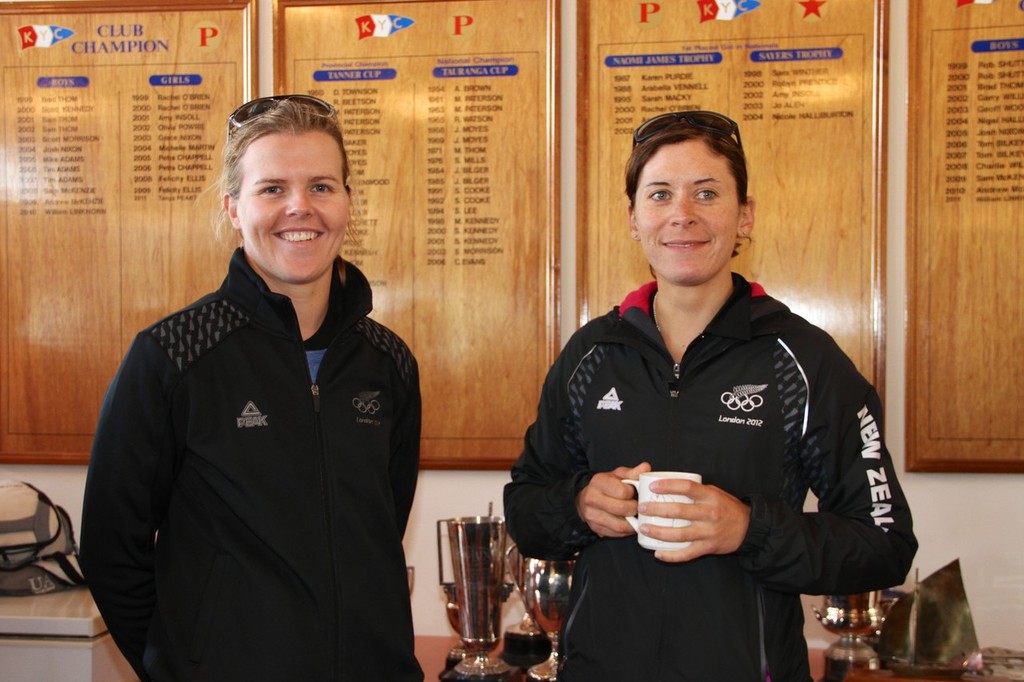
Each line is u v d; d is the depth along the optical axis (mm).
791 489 1226
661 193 1235
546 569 1719
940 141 1966
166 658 1139
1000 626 1957
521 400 2090
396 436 1407
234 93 2162
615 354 1313
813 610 1829
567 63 2102
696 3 2035
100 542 1196
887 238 1993
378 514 1248
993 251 1949
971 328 1953
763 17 2020
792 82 2010
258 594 1132
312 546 1167
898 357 2004
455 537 1758
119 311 2174
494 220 2100
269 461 1173
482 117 2105
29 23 2197
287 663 1121
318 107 1264
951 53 1964
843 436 1204
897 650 1689
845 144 1992
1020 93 1947
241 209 1197
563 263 2102
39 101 2197
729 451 1213
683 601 1189
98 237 2182
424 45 2119
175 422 1168
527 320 2090
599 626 1224
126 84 2184
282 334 1222
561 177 2096
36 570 1828
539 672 1709
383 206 2127
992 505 1969
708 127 1258
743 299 1269
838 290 1993
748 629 1174
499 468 2094
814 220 2000
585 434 1305
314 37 2145
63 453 2178
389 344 1379
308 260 1188
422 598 2139
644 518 1153
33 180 2193
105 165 2182
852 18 1989
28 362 2191
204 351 1179
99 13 2186
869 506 1193
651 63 2051
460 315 2107
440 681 1729
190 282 2164
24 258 2193
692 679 1160
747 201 1306
